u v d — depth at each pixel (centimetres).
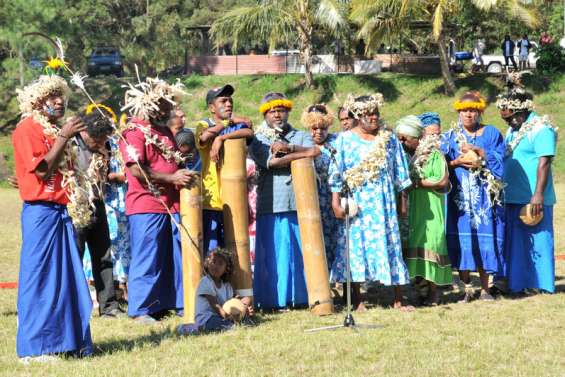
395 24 3662
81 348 698
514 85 1037
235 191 861
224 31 3734
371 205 901
